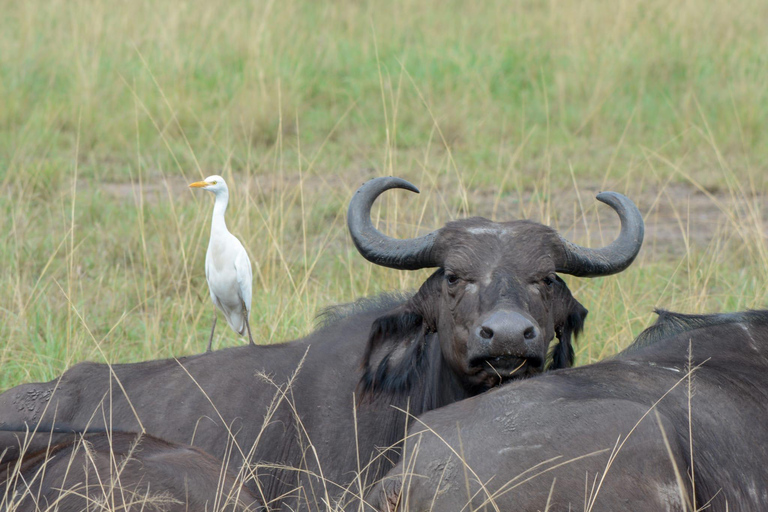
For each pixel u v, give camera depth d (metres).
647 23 54.56
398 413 14.78
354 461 14.63
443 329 13.94
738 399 12.11
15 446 13.40
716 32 53.53
